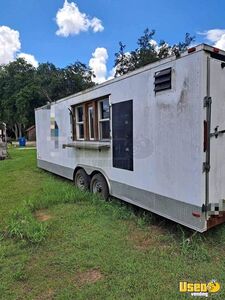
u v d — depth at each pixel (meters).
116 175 4.47
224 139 3.06
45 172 8.57
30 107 40.53
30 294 2.33
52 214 4.36
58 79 41.91
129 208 4.42
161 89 3.34
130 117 3.99
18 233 3.45
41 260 2.88
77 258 2.89
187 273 2.60
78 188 5.82
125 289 2.36
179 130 3.11
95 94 4.93
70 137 6.19
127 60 34.72
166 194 3.36
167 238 3.36
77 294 2.30
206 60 2.81
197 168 2.91
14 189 6.28
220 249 3.09
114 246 3.18
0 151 13.04
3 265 2.79
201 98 2.82
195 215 2.96
